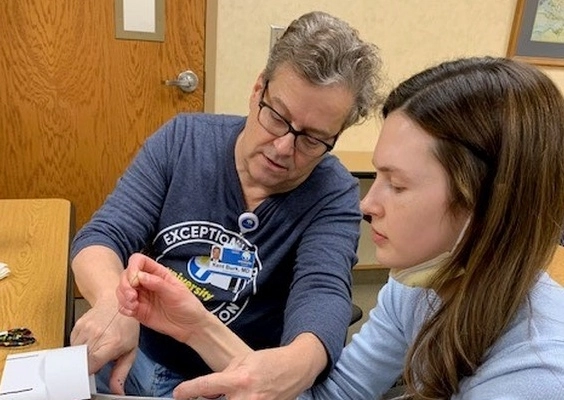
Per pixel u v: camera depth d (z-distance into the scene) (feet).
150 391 3.36
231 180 3.43
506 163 1.86
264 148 3.14
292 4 7.64
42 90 7.19
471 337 2.05
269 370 2.29
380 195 2.08
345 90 2.92
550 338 1.92
